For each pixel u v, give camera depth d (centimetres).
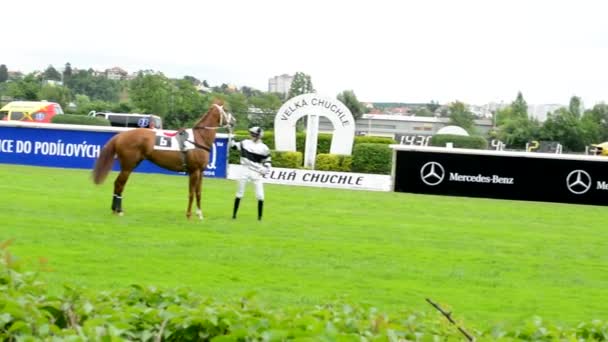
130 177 2536
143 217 1606
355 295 1001
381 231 1609
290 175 2716
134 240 1320
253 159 1655
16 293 499
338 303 595
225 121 1644
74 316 504
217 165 2759
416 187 2620
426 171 2611
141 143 1605
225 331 493
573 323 912
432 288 1081
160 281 1013
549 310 984
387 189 2648
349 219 1780
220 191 2255
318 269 1166
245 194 2209
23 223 1432
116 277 1021
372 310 561
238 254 1247
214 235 1424
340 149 3097
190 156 1603
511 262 1329
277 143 3120
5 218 1482
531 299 1045
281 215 1783
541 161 2544
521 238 1631
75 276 1005
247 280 1056
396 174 2633
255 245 1341
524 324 583
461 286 1107
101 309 514
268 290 1000
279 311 533
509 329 563
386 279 1126
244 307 536
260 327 480
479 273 1211
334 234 1527
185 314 495
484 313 945
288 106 3084
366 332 489
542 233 1731
